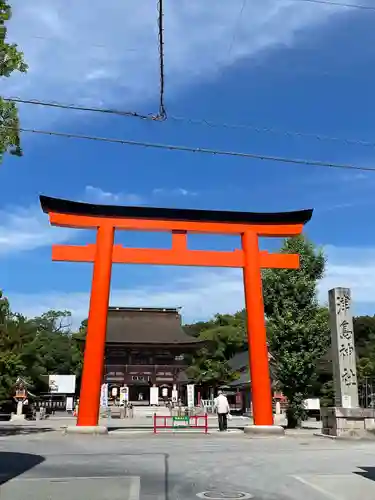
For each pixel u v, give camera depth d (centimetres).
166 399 5809
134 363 6100
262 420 2289
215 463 1309
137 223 2427
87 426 2186
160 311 6706
